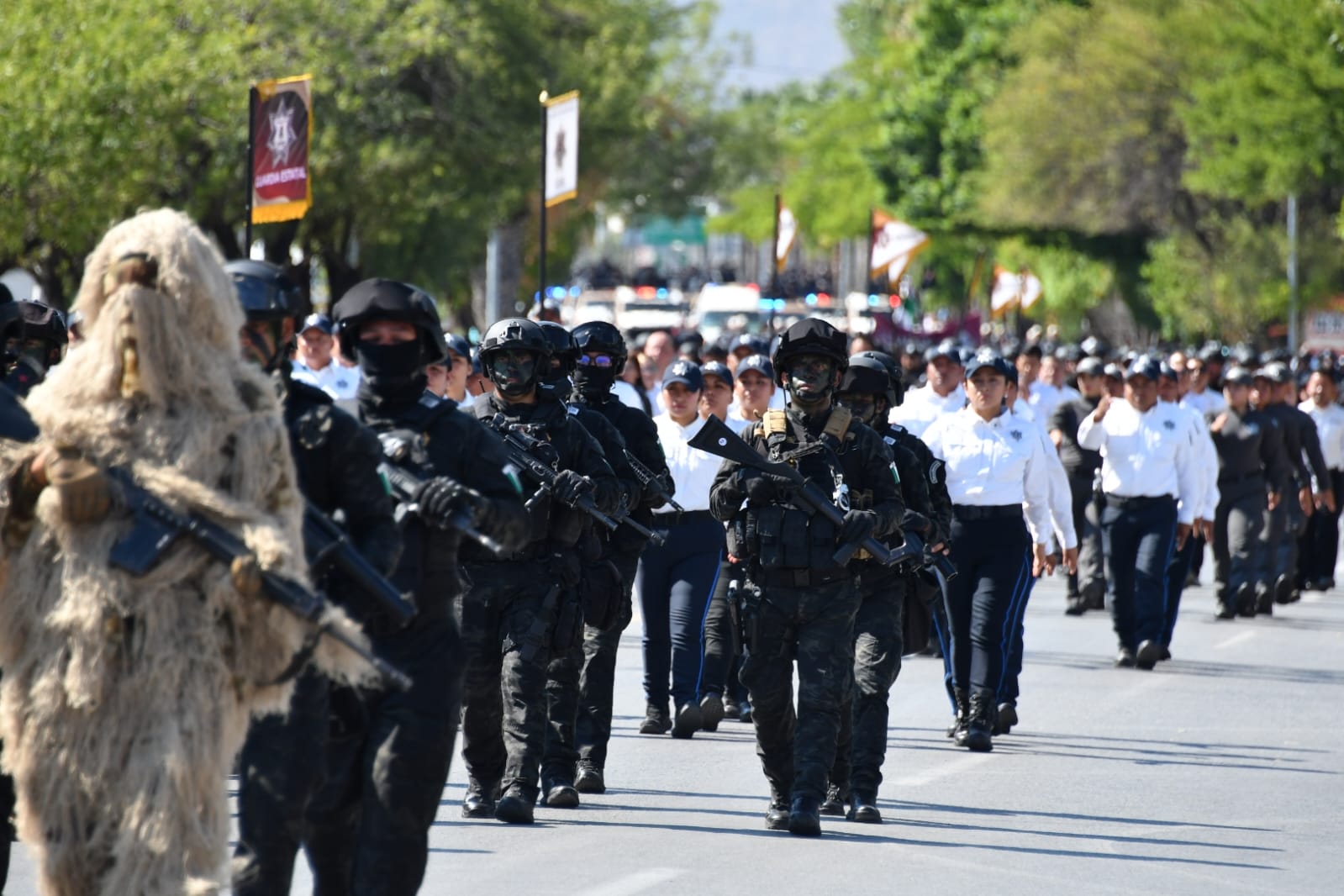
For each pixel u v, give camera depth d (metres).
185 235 17.22
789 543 28.80
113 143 91.69
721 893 25.45
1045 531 40.53
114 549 16.73
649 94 187.12
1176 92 164.50
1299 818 31.92
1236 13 137.00
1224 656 53.16
